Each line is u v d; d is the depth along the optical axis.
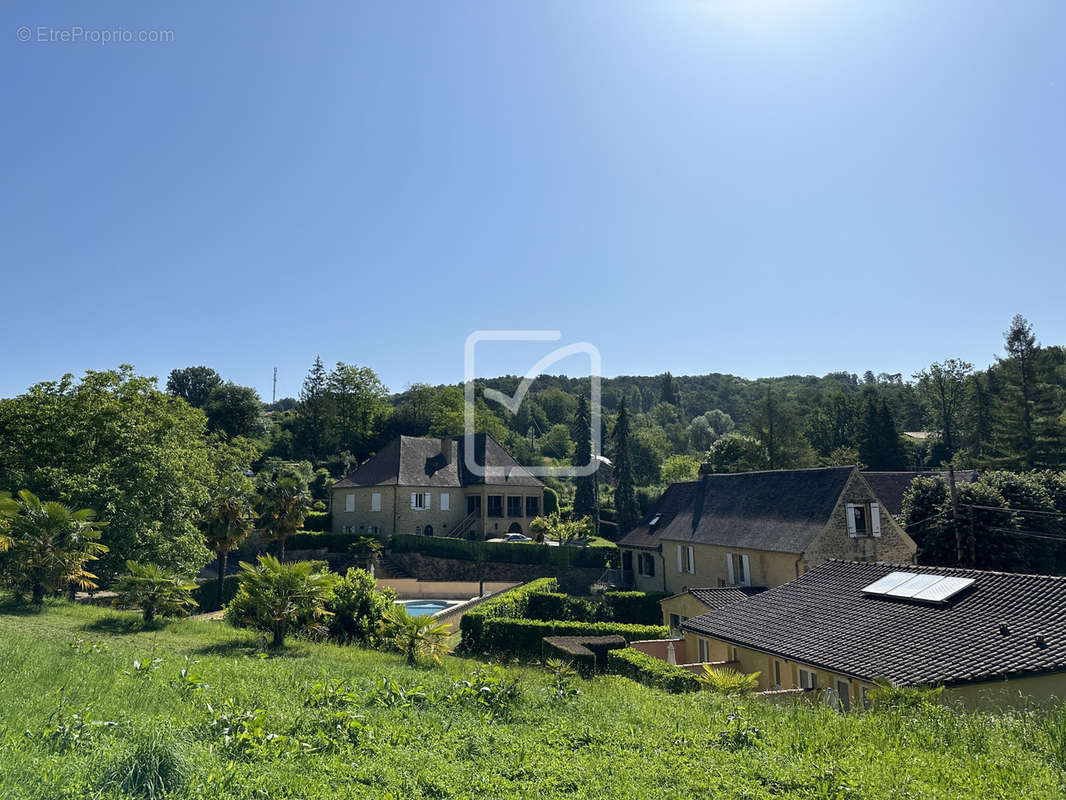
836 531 29.62
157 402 33.22
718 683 14.61
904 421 99.25
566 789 6.86
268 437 80.75
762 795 6.80
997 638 15.07
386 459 53.81
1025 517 32.78
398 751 7.53
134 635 17.23
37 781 5.14
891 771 7.63
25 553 20.28
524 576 42.94
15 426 28.25
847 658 15.92
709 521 37.00
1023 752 8.64
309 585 18.59
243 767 6.41
